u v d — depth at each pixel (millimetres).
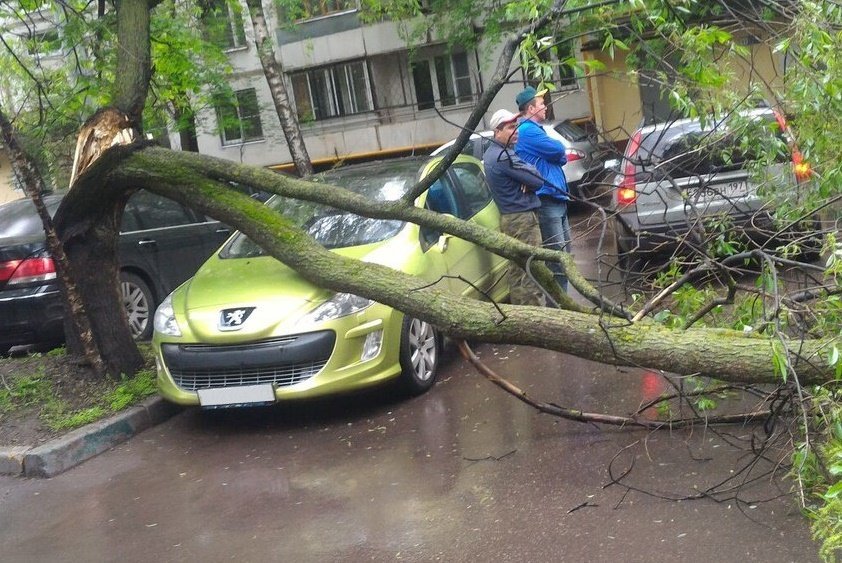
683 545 4766
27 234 11031
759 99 6605
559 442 6363
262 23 21156
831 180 5996
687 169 7387
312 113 37281
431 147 36438
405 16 27359
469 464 6223
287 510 5953
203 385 7625
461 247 8789
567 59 6004
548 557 4836
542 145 8977
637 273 6711
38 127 10328
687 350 5613
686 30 6383
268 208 7414
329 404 8062
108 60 9648
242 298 7578
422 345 7953
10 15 10352
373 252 7918
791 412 5844
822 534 4121
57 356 9289
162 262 11609
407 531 5379
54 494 6859
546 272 6594
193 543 5668
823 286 5445
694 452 5887
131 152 8008
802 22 5797
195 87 14328
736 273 6598
